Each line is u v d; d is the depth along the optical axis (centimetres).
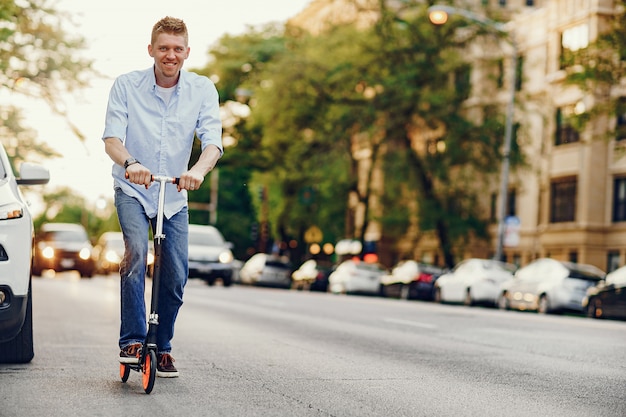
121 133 723
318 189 4859
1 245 788
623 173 4241
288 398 725
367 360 1013
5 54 2080
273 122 4431
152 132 739
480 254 5166
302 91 4344
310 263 4859
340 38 4247
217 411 657
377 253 6412
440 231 4147
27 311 885
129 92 738
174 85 745
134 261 727
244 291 3088
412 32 4003
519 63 4622
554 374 945
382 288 4019
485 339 1355
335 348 1137
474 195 4066
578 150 4366
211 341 1174
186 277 754
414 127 4159
